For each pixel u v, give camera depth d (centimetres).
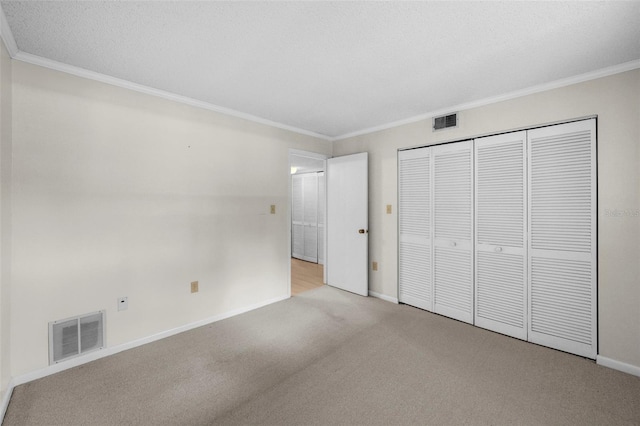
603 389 193
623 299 214
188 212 280
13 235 193
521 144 261
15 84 193
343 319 308
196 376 208
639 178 207
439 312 322
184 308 279
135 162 247
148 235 255
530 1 145
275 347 249
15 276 194
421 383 200
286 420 166
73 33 174
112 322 236
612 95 216
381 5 148
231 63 211
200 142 288
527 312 260
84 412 171
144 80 239
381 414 171
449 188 310
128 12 154
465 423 164
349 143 410
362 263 384
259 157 339
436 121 316
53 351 209
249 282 332
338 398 185
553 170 244
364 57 202
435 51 194
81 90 220
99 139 228
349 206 399
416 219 340
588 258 229
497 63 211
